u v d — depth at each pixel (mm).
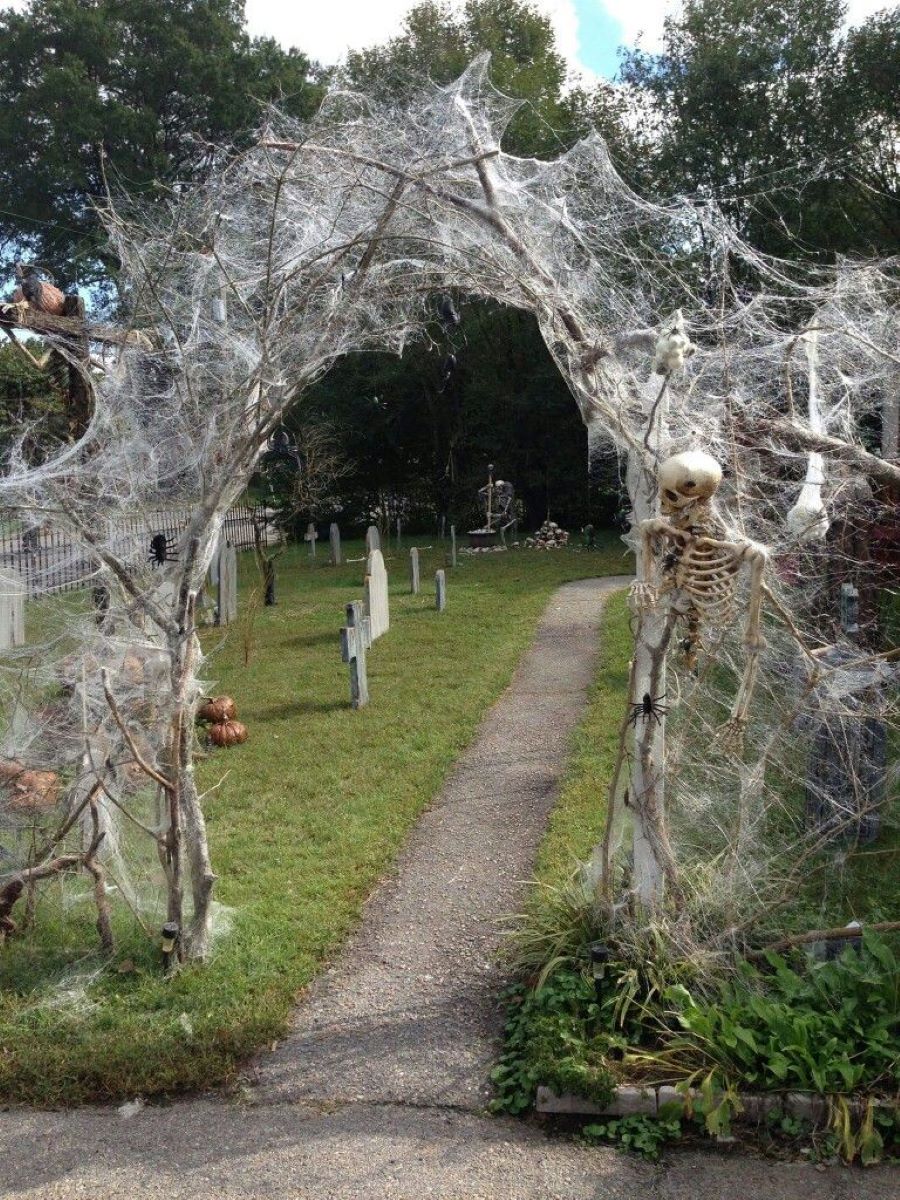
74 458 7629
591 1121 4574
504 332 37094
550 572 24938
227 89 29516
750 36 27219
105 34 29797
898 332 7398
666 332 4844
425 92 8828
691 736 7395
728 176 26625
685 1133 4480
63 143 26812
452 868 7535
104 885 6145
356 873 7367
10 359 11469
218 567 19500
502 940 6262
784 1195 4078
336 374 36781
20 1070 4988
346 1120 4648
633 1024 4953
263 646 16266
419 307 8695
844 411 7723
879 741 7047
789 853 6840
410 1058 5102
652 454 5039
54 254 24031
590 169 8289
